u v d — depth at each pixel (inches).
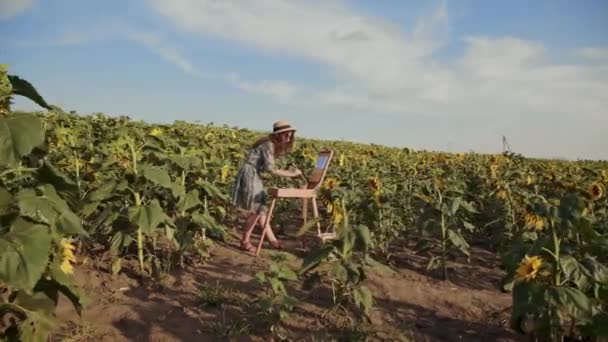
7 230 106.0
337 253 171.6
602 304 147.9
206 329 159.2
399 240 299.0
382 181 351.3
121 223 200.2
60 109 115.4
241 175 256.7
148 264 205.3
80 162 243.9
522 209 264.5
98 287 185.6
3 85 105.0
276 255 171.3
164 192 217.3
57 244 115.1
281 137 258.2
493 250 289.9
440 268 243.1
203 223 214.4
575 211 132.6
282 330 157.9
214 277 208.4
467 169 475.8
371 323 171.3
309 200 358.0
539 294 128.7
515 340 165.5
